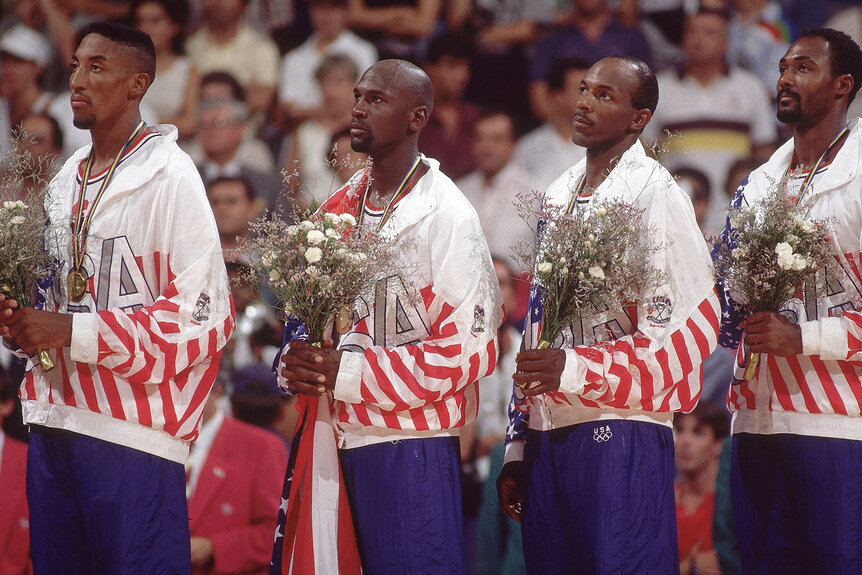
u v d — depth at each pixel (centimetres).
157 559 1425
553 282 1384
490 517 2048
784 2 3222
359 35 3338
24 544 2036
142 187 1433
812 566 1484
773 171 1561
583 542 1430
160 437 1431
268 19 3372
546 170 3044
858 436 1460
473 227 1459
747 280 1442
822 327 1429
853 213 1455
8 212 1384
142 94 1481
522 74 3228
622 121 1461
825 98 1503
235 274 2216
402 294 1444
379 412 1430
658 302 1401
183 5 3259
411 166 1505
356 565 1456
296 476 1466
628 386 1388
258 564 1917
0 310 1352
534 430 1490
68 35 3378
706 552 1978
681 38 3183
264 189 3061
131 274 1427
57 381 1419
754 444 1521
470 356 1423
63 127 3161
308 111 3212
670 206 1419
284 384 1525
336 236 1385
